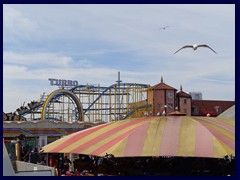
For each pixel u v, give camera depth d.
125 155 18.05
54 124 52.97
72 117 74.69
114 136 20.86
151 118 23.00
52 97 65.94
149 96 89.81
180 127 20.36
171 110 88.94
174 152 17.84
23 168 19.84
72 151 20.77
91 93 81.00
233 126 21.97
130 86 85.50
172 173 20.88
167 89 89.38
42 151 22.61
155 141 19.02
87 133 23.56
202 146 18.09
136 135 19.81
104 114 81.75
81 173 21.47
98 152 19.22
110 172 21.89
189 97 94.75
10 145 22.19
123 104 84.00
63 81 77.19
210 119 22.84
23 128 49.75
